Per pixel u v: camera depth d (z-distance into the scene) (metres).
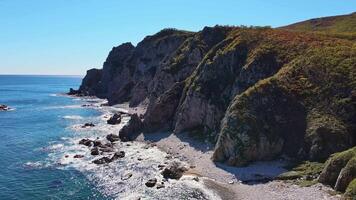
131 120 90.38
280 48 81.31
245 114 63.25
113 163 66.75
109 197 50.69
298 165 55.72
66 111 141.62
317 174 51.41
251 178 54.62
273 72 76.19
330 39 81.31
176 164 63.22
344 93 62.97
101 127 104.56
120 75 178.88
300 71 70.94
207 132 77.12
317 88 66.31
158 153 73.38
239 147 60.28
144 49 168.50
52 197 50.97
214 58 88.12
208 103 80.06
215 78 85.00
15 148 78.94
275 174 54.72
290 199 45.66
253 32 93.56
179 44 138.00
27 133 95.81
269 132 61.53
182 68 108.31
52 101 180.88
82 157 71.06
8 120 118.19
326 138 56.69
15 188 54.47
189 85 91.19
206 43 108.69
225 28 108.88
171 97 91.56
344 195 42.09
